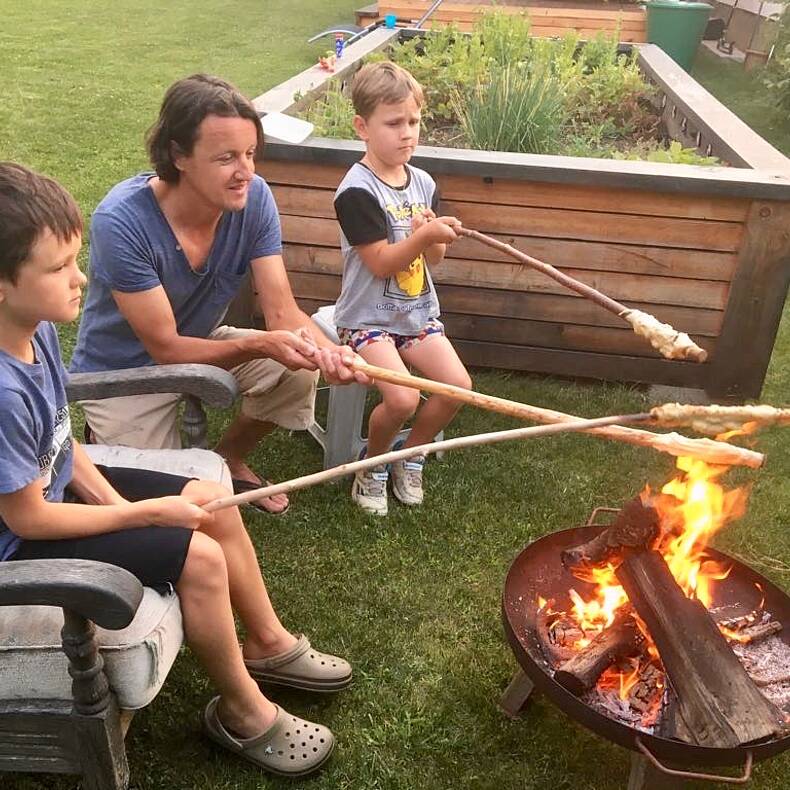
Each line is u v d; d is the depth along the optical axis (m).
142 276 2.33
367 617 2.53
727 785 2.07
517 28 5.96
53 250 1.51
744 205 3.46
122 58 9.41
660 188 3.42
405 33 6.57
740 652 2.00
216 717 2.00
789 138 7.59
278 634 2.15
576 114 5.47
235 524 1.99
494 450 3.38
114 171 5.97
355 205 2.79
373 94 2.75
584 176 3.43
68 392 2.20
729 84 9.24
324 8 13.29
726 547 2.92
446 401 2.89
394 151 2.83
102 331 2.51
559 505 3.07
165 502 1.78
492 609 2.58
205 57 9.65
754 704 1.74
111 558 1.75
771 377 4.00
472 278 3.74
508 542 2.88
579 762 2.11
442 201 3.61
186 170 2.25
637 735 1.71
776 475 3.31
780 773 2.12
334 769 2.05
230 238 2.52
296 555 2.76
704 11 8.43
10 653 1.62
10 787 1.96
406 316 2.89
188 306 2.58
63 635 1.54
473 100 4.60
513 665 2.38
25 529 1.66
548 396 3.79
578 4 9.34
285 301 2.68
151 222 2.35
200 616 1.80
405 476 3.04
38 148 6.32
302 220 3.70
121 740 1.72
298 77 4.70
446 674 2.34
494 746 2.14
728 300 3.62
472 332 3.86
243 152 2.24
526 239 3.64
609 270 3.66
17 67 8.76
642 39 8.75
